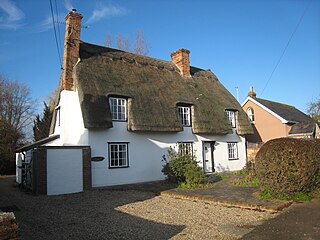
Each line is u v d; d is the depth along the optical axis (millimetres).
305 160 8789
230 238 5863
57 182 13133
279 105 34000
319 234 5805
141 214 8398
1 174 30828
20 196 12680
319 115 42188
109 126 15008
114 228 6930
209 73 25703
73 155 13719
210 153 21094
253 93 32469
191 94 20453
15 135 33406
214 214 8062
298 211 7680
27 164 14922
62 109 17078
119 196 11898
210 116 20297
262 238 5730
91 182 14172
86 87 15312
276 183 9047
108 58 18359
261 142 29062
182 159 14734
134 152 16688
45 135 32656
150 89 18172
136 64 19703
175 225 7035
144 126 16219
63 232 6723
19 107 42125
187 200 10531
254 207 8367
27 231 6863
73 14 17172
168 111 17750
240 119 23062
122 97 16453
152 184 15406
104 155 15477
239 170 21156
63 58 17516
